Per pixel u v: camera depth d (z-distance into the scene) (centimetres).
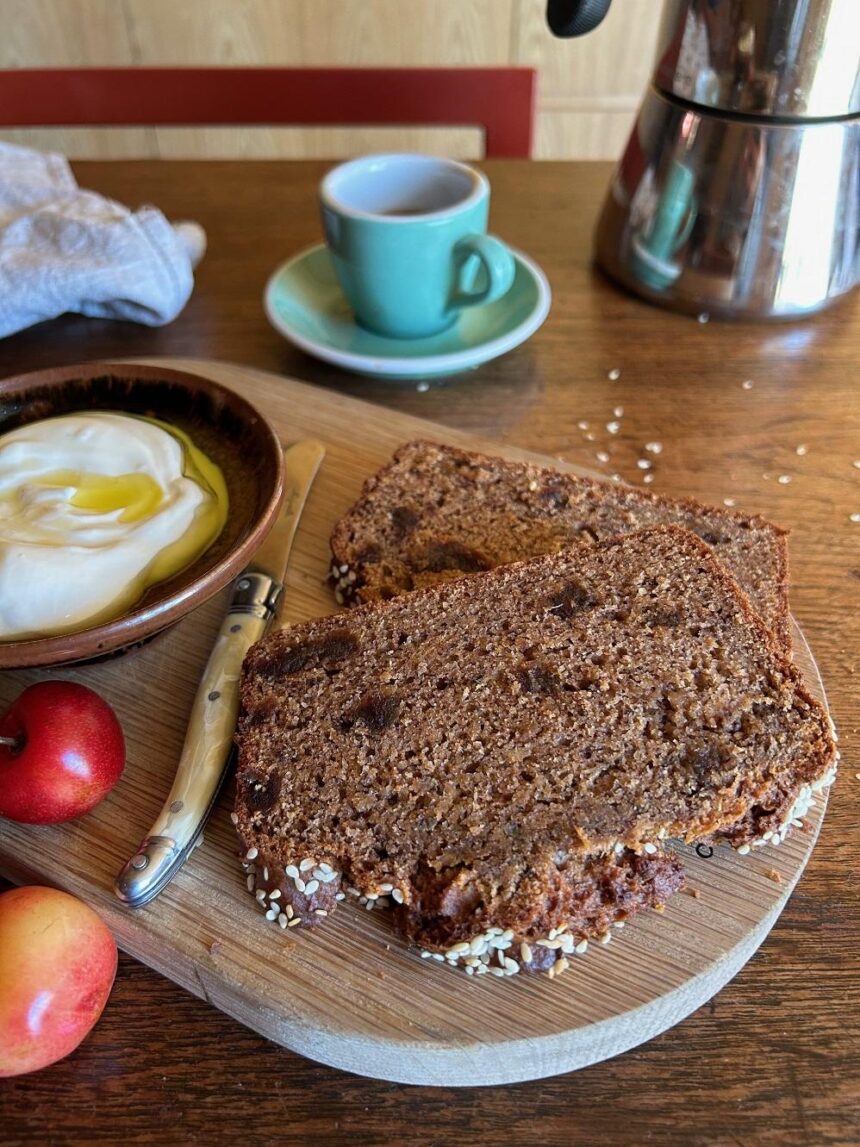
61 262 34
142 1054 18
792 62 29
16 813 20
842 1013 18
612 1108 17
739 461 30
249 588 24
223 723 21
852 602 25
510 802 19
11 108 47
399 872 19
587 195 45
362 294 34
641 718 20
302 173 47
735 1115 17
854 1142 16
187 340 36
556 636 22
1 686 24
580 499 27
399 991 18
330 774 20
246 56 73
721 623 22
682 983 17
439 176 35
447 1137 17
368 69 47
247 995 17
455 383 34
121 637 20
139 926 19
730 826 19
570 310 37
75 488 25
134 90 47
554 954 18
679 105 32
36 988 17
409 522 26
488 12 70
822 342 35
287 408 32
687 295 35
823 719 20
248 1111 17
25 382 27
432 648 22
